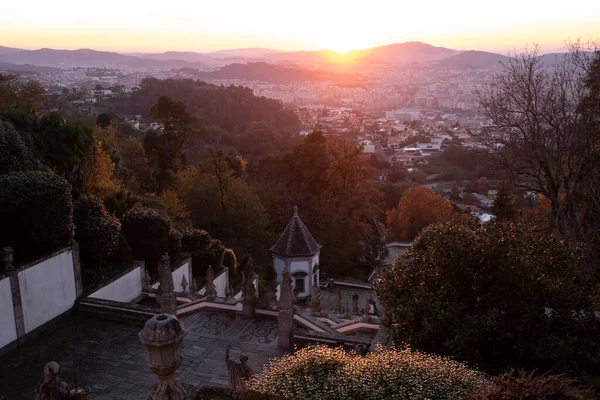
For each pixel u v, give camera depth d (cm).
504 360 1375
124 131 10250
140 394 1612
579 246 1889
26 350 1875
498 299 1392
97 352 1872
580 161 2398
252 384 1050
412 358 1110
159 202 3956
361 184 5322
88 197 2531
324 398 966
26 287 1933
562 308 1388
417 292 1464
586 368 1352
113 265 2534
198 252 3084
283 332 1917
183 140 5788
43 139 2756
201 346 1938
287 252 3438
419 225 6744
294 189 5666
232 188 4666
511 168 2642
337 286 3800
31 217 2028
